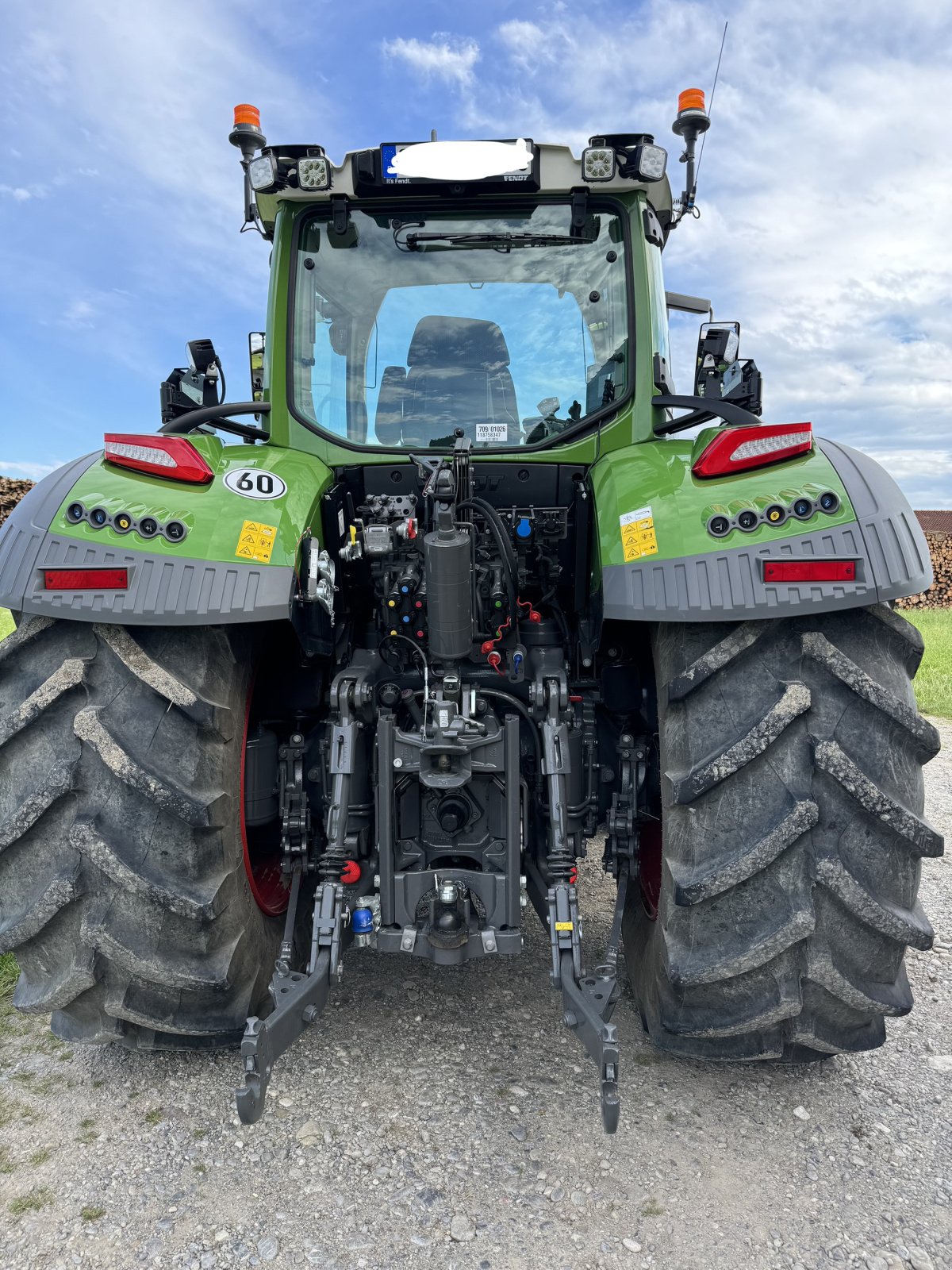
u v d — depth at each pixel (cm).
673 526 200
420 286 274
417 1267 166
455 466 234
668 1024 203
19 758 197
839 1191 187
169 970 196
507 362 273
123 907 193
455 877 216
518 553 255
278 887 261
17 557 200
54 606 193
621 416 267
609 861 239
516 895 215
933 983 285
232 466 222
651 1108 214
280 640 252
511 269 273
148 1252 170
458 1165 193
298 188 262
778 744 188
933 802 496
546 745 227
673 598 193
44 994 202
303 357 274
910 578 187
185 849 194
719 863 188
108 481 208
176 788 190
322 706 253
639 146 254
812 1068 233
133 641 197
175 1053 238
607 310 272
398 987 275
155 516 199
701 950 195
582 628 248
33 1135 204
